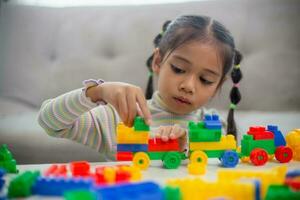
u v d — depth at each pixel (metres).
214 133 0.61
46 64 1.83
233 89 1.18
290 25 1.81
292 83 1.73
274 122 1.49
